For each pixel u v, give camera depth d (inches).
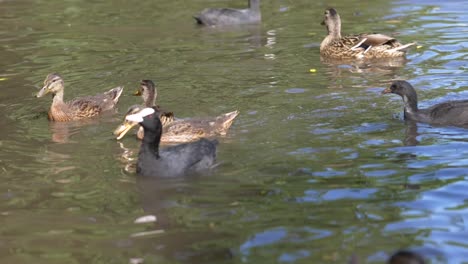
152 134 598.5
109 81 884.0
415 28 1086.4
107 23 1182.9
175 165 599.5
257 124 711.7
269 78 872.9
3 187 583.8
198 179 584.4
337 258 443.5
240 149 645.9
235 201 537.3
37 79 899.4
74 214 530.0
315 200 531.8
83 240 487.8
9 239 493.7
